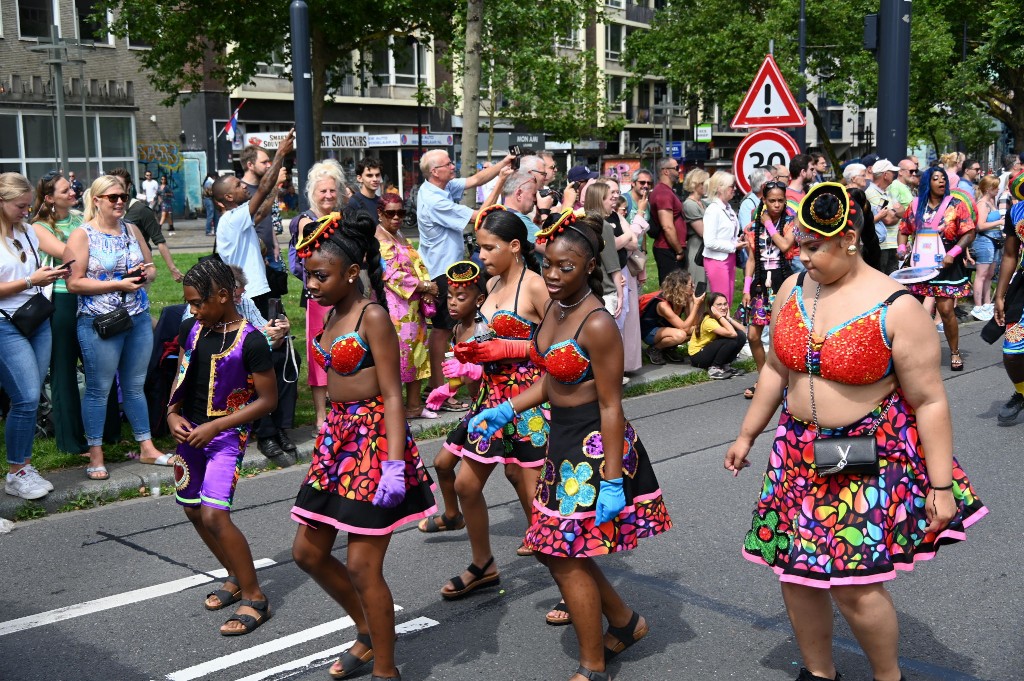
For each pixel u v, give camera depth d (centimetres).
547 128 3506
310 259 372
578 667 402
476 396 518
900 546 322
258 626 446
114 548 544
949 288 951
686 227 1077
